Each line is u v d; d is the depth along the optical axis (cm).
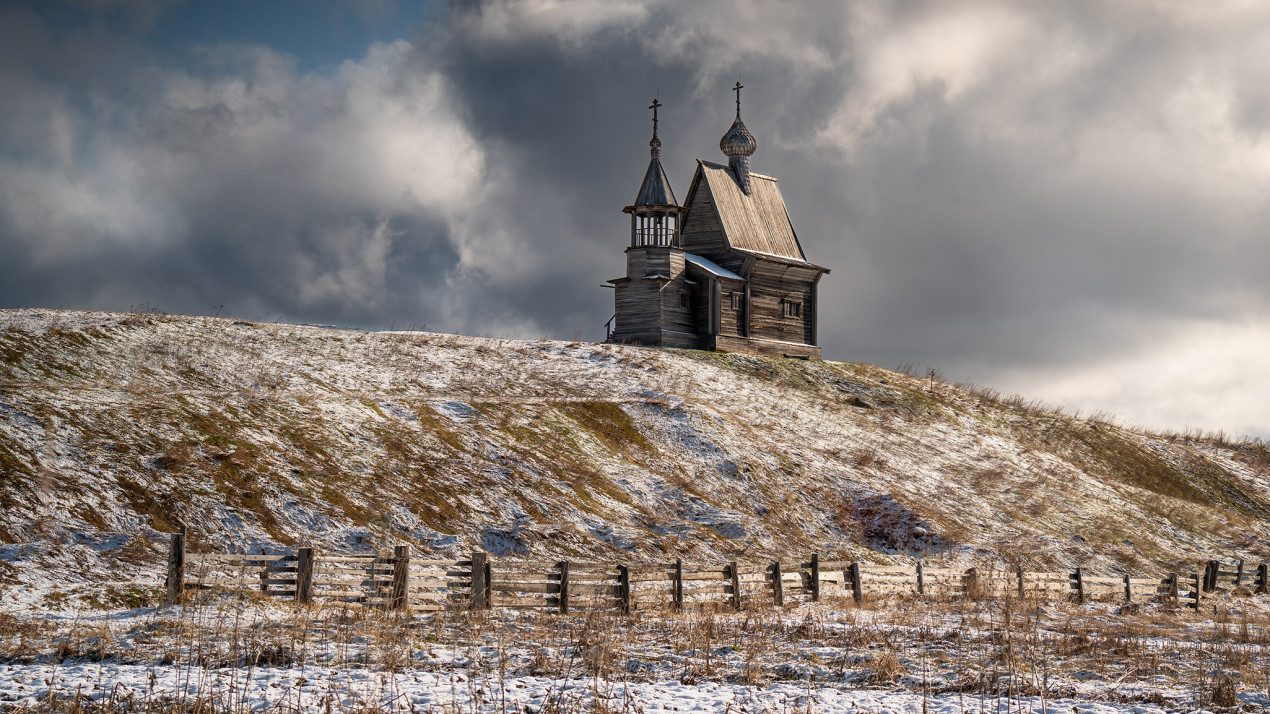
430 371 5203
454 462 3891
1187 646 2189
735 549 3756
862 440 5300
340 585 2289
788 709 1433
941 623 2462
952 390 6875
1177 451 6512
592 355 5969
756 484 4400
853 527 4262
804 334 7438
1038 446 5972
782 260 7156
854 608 2788
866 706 1456
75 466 3089
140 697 1398
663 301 6669
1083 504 5012
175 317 5319
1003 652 1908
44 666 1627
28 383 3825
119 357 4469
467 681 1563
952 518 4475
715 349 6738
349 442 3822
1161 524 5003
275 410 3928
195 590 2209
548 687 1531
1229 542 4975
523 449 4156
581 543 3516
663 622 2302
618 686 1562
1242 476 6309
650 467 4378
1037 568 4081
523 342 6103
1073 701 1541
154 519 2953
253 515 3120
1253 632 2589
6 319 4703
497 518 3566
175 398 3812
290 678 1549
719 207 7169
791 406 5681
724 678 1666
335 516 3259
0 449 3039
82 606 2231
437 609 2298
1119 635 2314
